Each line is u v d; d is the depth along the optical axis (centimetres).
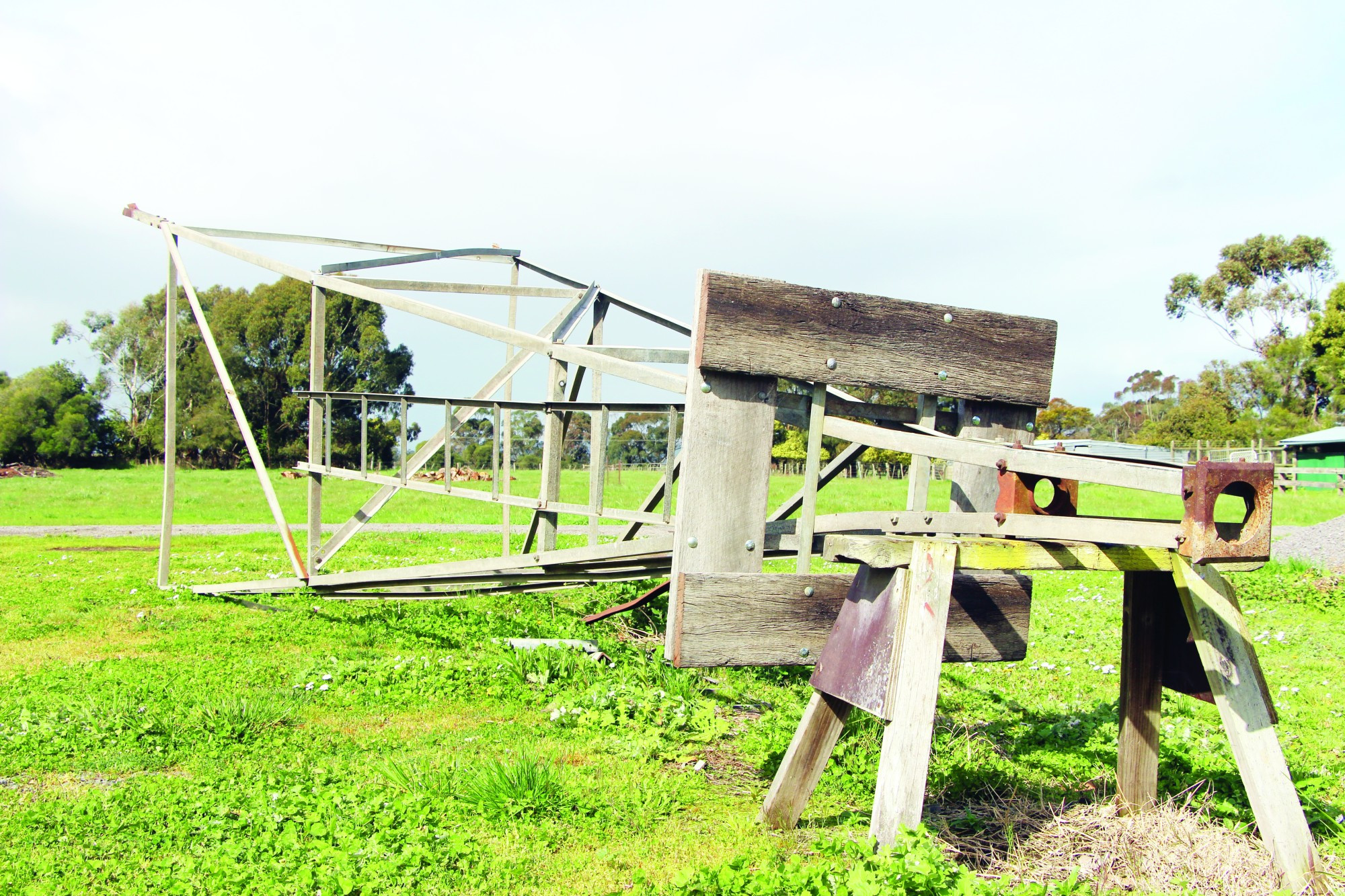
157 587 1021
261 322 6322
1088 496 3331
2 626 813
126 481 4166
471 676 643
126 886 340
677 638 362
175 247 991
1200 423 6106
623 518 604
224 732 516
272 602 944
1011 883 345
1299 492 3581
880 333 399
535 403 664
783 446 3922
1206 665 355
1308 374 6062
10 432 5916
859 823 410
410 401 755
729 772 489
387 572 831
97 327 7019
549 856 374
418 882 342
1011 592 442
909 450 373
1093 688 696
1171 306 6869
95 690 605
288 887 332
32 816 398
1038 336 446
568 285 980
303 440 6644
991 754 518
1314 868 342
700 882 325
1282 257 6391
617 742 516
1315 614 1016
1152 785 416
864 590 359
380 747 506
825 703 385
